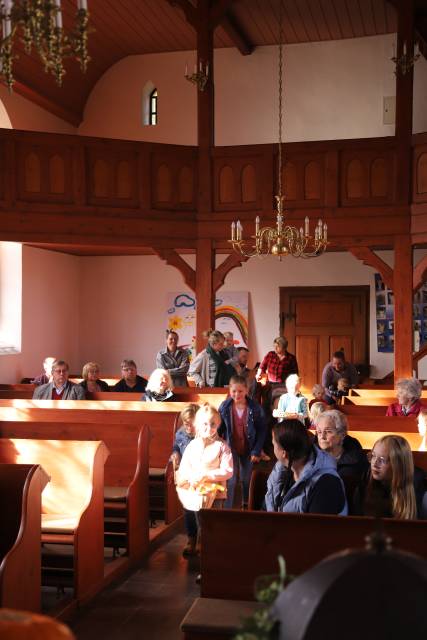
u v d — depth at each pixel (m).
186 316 16.48
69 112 15.28
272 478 4.32
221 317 16.41
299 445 4.08
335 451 4.59
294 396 8.56
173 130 15.45
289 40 14.95
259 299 16.30
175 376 10.28
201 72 11.76
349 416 7.12
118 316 16.78
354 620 1.65
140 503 6.30
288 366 12.10
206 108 11.83
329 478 4.02
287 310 16.17
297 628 1.69
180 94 15.41
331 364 11.98
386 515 3.96
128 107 15.60
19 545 4.30
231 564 3.72
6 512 4.54
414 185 11.20
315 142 11.49
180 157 11.83
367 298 15.87
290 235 9.45
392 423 7.01
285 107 15.15
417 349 15.45
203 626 3.34
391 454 3.94
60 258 15.90
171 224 11.75
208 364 9.56
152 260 16.64
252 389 11.67
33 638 1.74
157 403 8.21
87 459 5.65
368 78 14.84
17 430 6.75
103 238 11.52
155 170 11.74
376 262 11.33
